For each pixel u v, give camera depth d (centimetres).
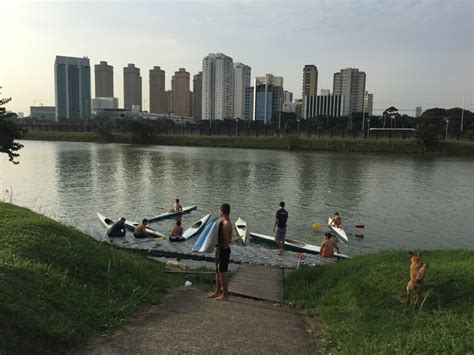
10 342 476
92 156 6097
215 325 681
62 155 6209
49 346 510
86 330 573
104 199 2994
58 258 777
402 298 828
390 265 1004
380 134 8681
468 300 757
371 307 820
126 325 634
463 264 940
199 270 1297
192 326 664
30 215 1096
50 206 2739
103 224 2247
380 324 721
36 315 539
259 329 686
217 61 18925
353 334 666
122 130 9788
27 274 632
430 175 4325
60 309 596
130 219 2445
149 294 807
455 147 7019
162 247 1650
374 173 4459
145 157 6038
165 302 805
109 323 617
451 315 708
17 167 4716
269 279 1148
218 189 3441
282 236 1722
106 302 687
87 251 875
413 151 7194
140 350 546
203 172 4438
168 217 2469
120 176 4084
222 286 878
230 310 792
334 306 870
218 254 870
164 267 1276
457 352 554
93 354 519
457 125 10412
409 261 1043
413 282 767
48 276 668
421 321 702
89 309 628
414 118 12775
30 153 6512
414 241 2059
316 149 7988
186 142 9088
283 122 13238
